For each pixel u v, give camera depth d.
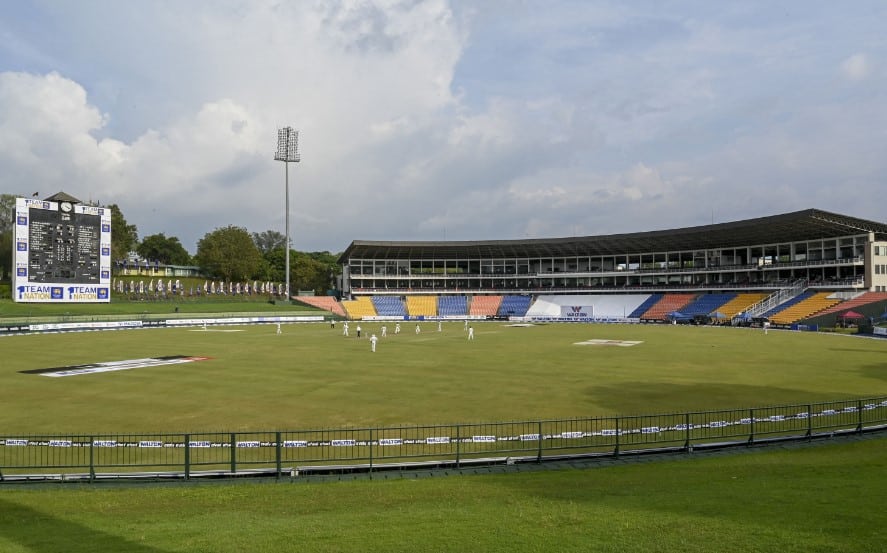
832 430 23.69
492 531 12.01
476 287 154.38
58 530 12.63
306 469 18.53
